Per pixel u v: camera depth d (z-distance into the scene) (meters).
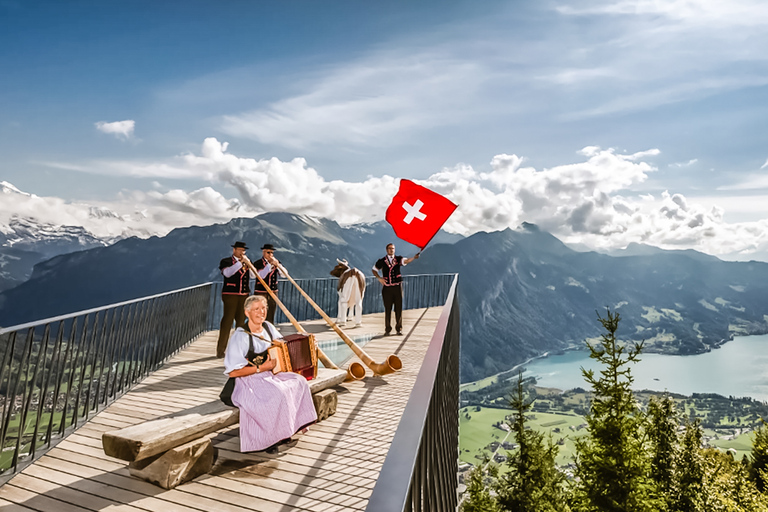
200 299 10.53
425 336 10.43
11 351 3.83
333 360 8.10
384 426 5.07
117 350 6.01
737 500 23.45
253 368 4.30
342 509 3.40
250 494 3.60
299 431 4.73
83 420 5.08
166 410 5.55
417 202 9.51
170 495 3.58
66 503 3.46
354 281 11.97
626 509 15.20
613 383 15.80
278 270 8.91
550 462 20.86
